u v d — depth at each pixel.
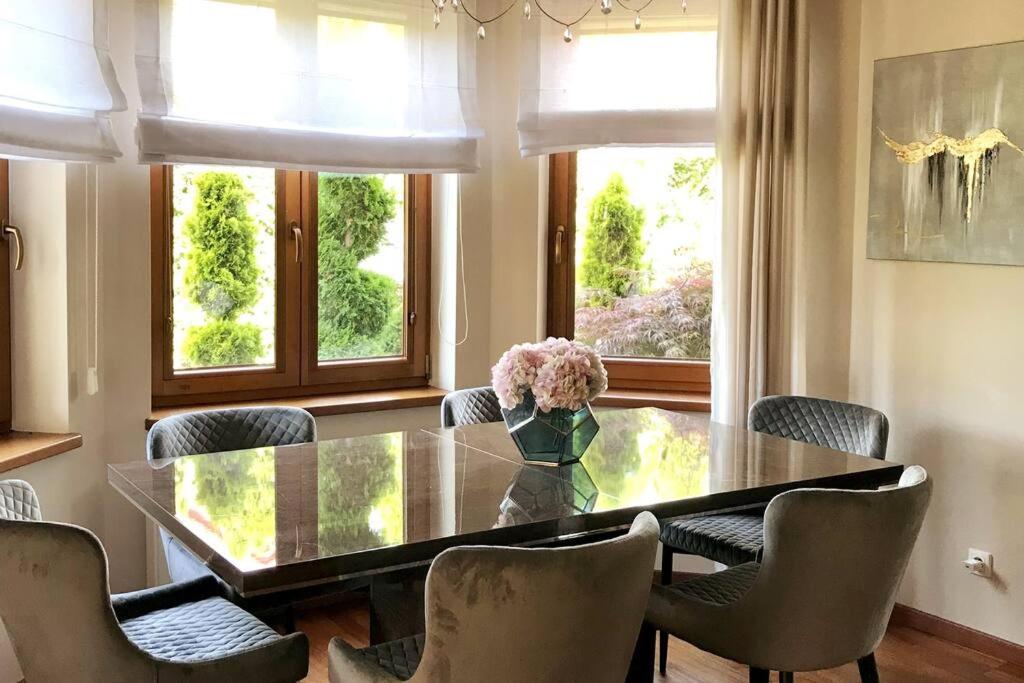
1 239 3.23
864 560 2.16
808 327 3.95
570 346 2.61
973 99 3.39
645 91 4.02
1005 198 3.31
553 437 2.61
